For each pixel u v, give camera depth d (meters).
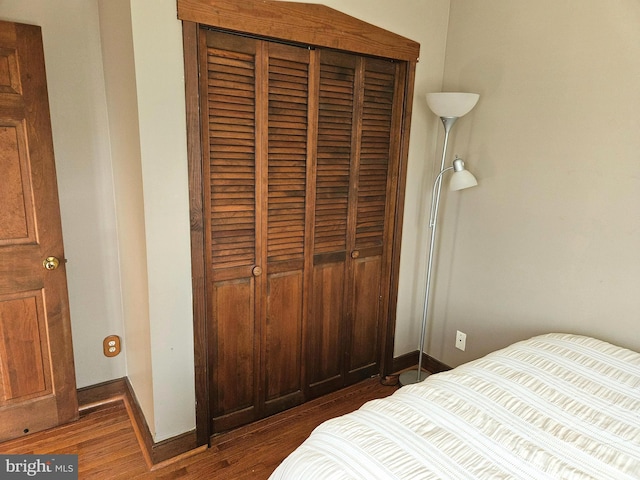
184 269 1.79
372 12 2.04
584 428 1.22
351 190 2.24
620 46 1.69
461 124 2.33
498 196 2.19
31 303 1.96
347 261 2.33
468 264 2.39
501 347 2.27
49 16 1.87
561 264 1.97
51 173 1.90
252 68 1.81
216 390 2.05
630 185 1.71
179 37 1.59
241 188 1.89
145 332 1.85
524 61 2.01
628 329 1.78
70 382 2.13
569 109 1.87
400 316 2.62
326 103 2.04
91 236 2.14
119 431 2.12
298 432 2.15
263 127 1.89
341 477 1.02
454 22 2.30
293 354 2.26
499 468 1.06
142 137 1.59
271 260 2.06
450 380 1.46
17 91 1.78
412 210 2.48
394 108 2.30
